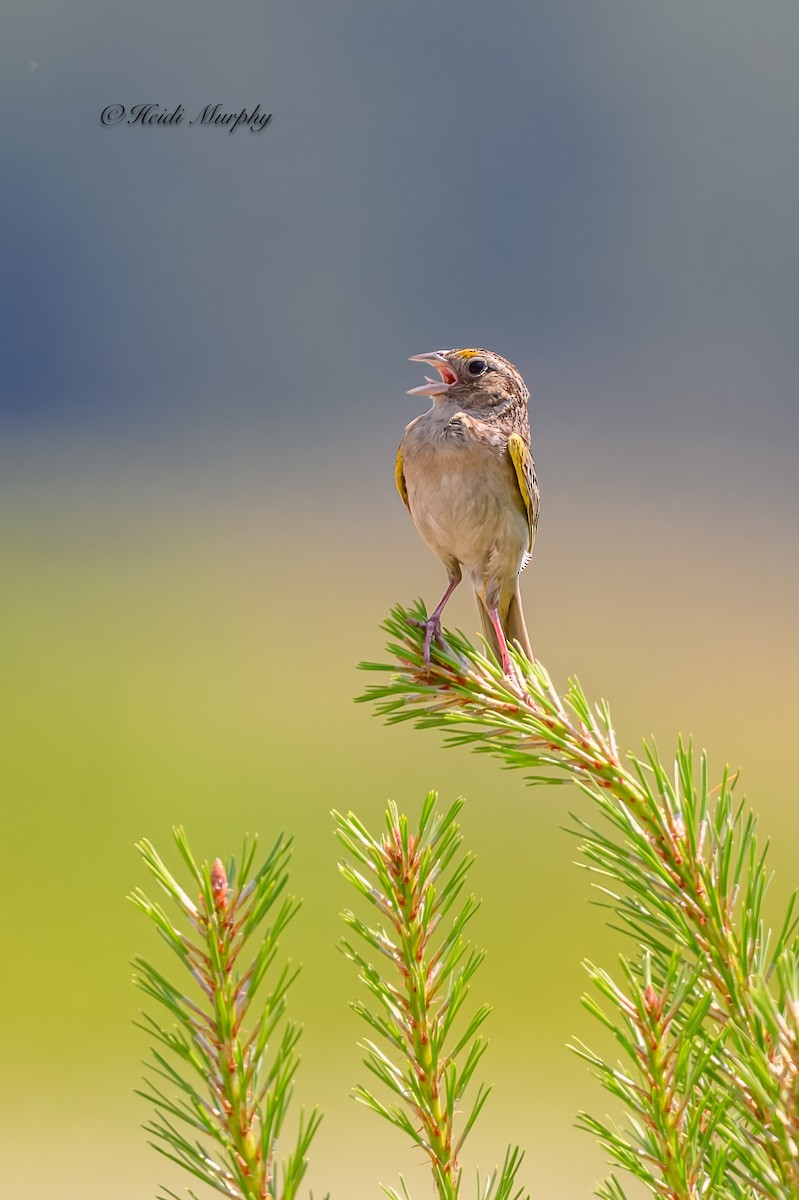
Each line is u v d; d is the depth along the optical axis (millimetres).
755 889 2188
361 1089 2283
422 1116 2266
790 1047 1860
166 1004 2035
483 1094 2299
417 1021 2268
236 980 2051
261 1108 2037
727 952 2213
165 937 2035
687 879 2250
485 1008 2281
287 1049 2047
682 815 2297
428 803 2326
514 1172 2256
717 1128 2086
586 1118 2133
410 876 2279
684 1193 2010
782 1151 1925
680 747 2338
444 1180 2256
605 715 2619
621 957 2180
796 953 2160
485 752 2668
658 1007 2033
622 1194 2154
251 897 2043
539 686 2969
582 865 2305
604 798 2311
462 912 2287
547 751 2635
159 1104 2049
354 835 2320
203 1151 2045
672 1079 2020
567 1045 2090
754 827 2285
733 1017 2168
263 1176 2020
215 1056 2033
